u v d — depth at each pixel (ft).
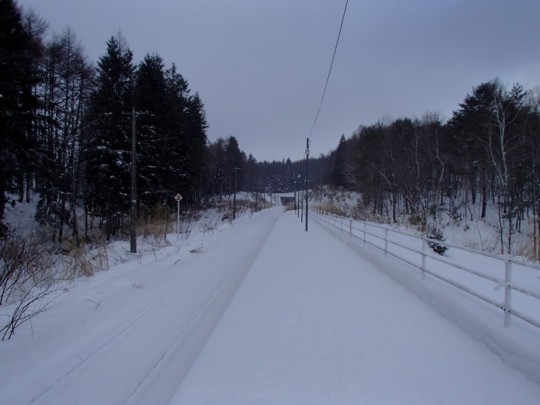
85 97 91.45
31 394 11.48
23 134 62.34
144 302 22.12
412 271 27.27
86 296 23.26
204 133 180.04
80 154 87.71
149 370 13.34
